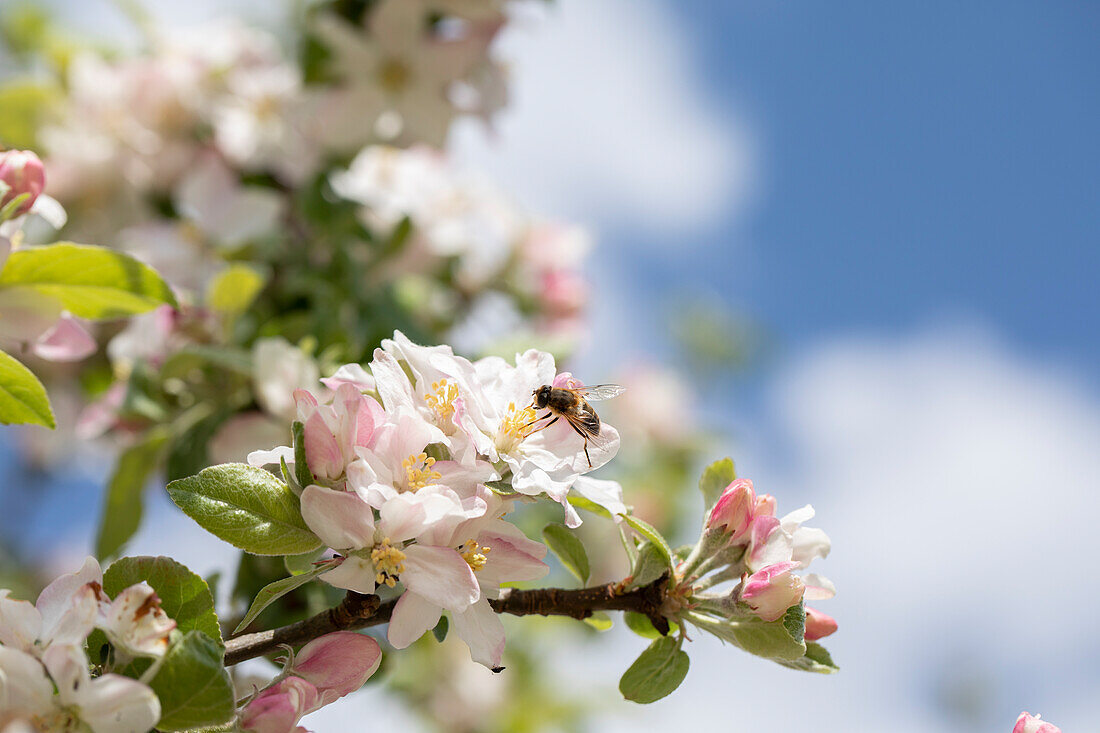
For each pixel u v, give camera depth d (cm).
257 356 88
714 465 75
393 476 71
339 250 102
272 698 70
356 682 71
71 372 109
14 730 67
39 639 70
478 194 119
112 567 71
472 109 111
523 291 120
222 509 71
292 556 74
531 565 72
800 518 74
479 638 71
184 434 91
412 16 106
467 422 71
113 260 77
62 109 106
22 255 76
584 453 73
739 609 72
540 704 157
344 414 71
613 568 129
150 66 105
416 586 70
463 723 154
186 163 105
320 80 112
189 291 100
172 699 69
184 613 71
